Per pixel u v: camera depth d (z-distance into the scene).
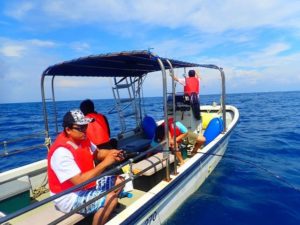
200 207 5.13
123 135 7.50
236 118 9.19
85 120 3.25
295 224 4.60
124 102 7.80
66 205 3.25
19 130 17.31
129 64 5.75
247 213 4.95
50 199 2.36
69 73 5.80
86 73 6.24
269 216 4.86
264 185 6.21
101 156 3.88
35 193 4.80
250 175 6.83
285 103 37.44
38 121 23.06
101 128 4.97
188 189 5.23
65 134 3.29
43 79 5.25
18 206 4.24
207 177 6.43
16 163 9.41
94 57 4.21
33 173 5.07
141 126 8.17
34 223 3.07
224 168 7.35
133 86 8.12
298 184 6.26
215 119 7.34
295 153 8.98
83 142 3.44
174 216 4.73
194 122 7.74
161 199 4.18
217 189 5.95
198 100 7.72
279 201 5.43
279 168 7.39
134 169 4.57
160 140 5.37
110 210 3.36
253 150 9.43
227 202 5.36
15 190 4.17
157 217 4.15
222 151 7.59
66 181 3.15
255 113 22.58
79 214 3.27
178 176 4.62
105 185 3.41
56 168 3.12
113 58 4.60
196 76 7.77
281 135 12.03
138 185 4.96
